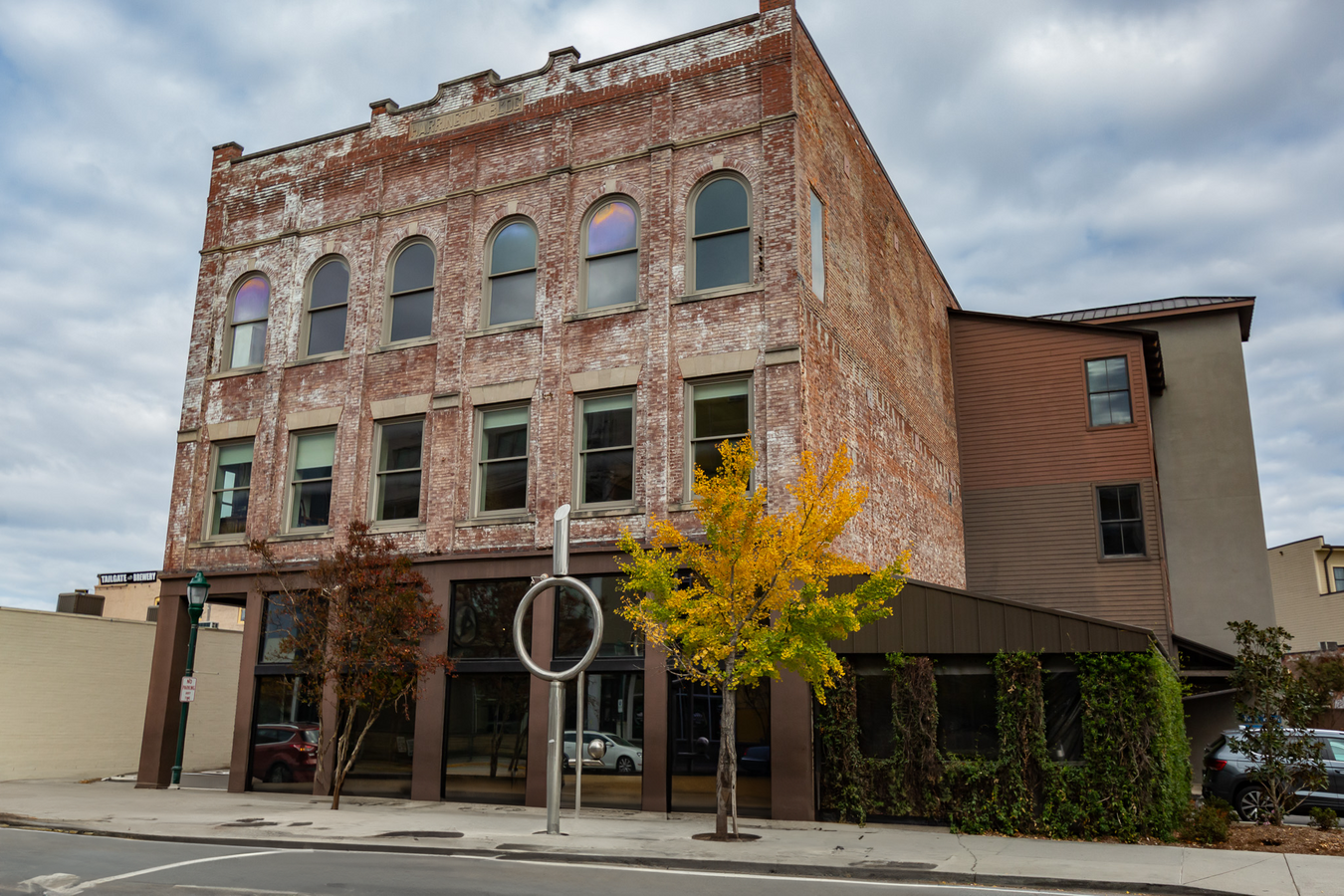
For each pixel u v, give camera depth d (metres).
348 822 14.85
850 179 21.44
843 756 15.86
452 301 20.52
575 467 18.61
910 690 15.64
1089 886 10.41
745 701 16.58
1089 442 27.06
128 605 48.56
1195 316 30.55
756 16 18.86
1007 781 14.80
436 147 21.62
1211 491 29.38
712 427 17.72
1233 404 29.66
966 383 28.89
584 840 13.02
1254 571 28.48
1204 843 13.53
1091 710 14.42
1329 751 16.72
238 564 21.62
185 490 22.66
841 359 19.55
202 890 9.34
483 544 19.03
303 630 18.27
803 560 13.77
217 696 30.25
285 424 21.80
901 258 25.00
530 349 19.48
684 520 17.30
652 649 17.06
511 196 20.56
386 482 20.59
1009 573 27.17
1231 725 28.00
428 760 18.44
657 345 18.22
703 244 18.59
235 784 20.20
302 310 22.34
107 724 26.30
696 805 16.48
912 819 15.41
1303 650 49.84
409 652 17.50
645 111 19.58
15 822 14.97
